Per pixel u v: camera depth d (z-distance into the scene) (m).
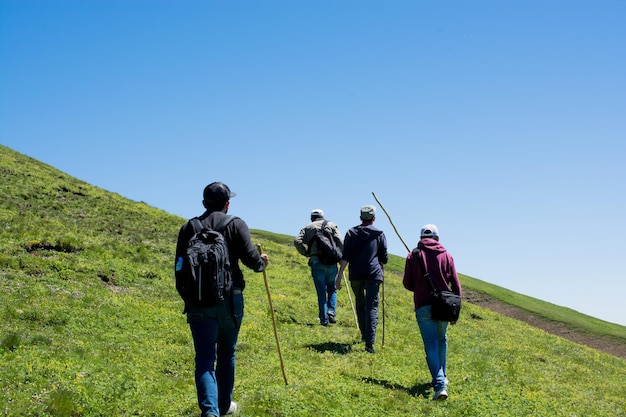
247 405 8.03
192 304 6.66
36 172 31.45
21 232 17.66
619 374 18.00
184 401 8.08
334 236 15.76
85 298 13.05
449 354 14.15
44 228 19.30
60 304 12.22
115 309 12.88
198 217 7.19
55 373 8.38
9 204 22.23
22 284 13.09
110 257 17.64
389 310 19.39
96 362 9.32
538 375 13.43
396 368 11.53
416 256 10.08
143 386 8.52
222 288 6.57
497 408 9.41
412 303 22.06
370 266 12.74
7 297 11.87
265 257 7.47
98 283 14.91
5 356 8.85
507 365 13.66
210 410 6.30
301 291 19.86
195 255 6.58
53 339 10.22
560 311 42.22
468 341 16.69
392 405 8.91
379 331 15.62
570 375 14.79
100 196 30.50
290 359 11.41
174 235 24.66
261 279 20.67
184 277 6.62
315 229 15.71
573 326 37.81
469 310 23.73
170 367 9.95
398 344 14.12
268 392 8.70
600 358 20.39
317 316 16.69
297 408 8.27
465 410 9.09
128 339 11.18
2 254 14.77
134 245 20.59
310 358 11.59
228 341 7.20
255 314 15.20
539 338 21.53
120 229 23.02
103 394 7.90
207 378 6.48
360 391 9.37
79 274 15.02
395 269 41.69
